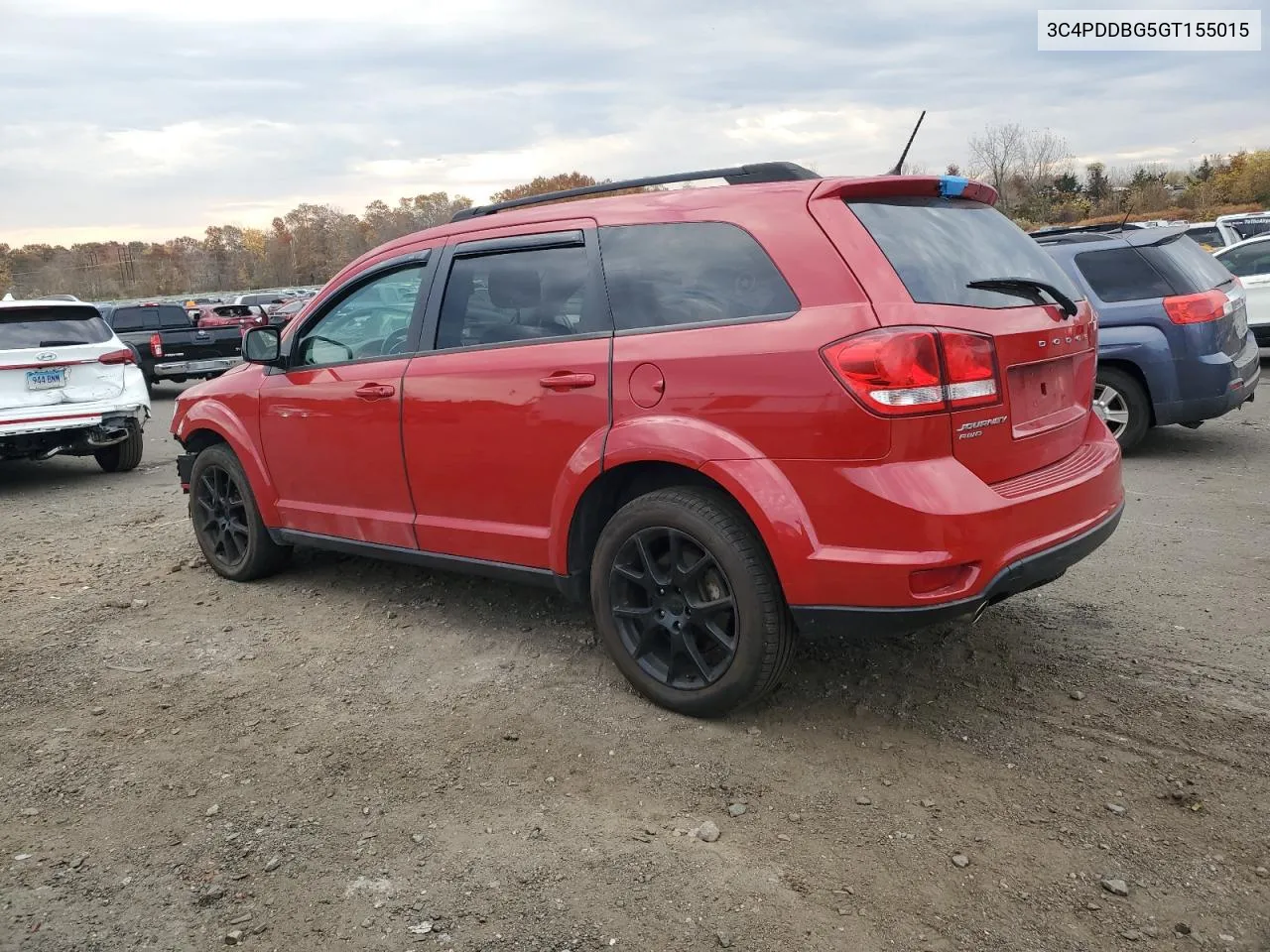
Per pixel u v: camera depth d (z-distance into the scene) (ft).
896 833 8.97
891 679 12.09
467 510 13.12
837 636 10.01
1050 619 13.89
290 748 11.03
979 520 9.50
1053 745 10.43
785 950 7.54
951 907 7.96
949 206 11.33
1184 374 23.27
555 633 14.06
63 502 26.43
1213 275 24.84
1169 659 12.40
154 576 17.94
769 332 10.10
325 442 14.85
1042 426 10.82
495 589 16.07
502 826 9.32
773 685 10.83
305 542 15.81
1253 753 10.09
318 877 8.67
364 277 14.69
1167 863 8.41
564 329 11.96
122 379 29.63
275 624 15.08
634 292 11.37
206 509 17.67
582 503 11.74
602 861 8.71
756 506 10.04
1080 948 7.47
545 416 11.85
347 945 7.79
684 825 9.23
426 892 8.39
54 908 8.34
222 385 16.99
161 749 11.14
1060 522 10.38
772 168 11.21
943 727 10.89
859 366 9.45
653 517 10.99
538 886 8.41
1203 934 7.57
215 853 9.07
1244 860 8.41
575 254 12.01
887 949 7.52
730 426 10.29
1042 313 10.86
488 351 12.62
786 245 10.32
